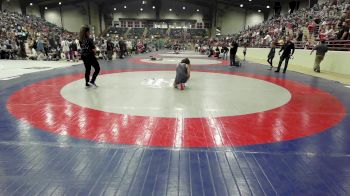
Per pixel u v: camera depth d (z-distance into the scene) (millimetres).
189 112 4902
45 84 7715
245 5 43219
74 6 46719
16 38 18703
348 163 2959
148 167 2781
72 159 2926
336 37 13430
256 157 3074
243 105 5531
